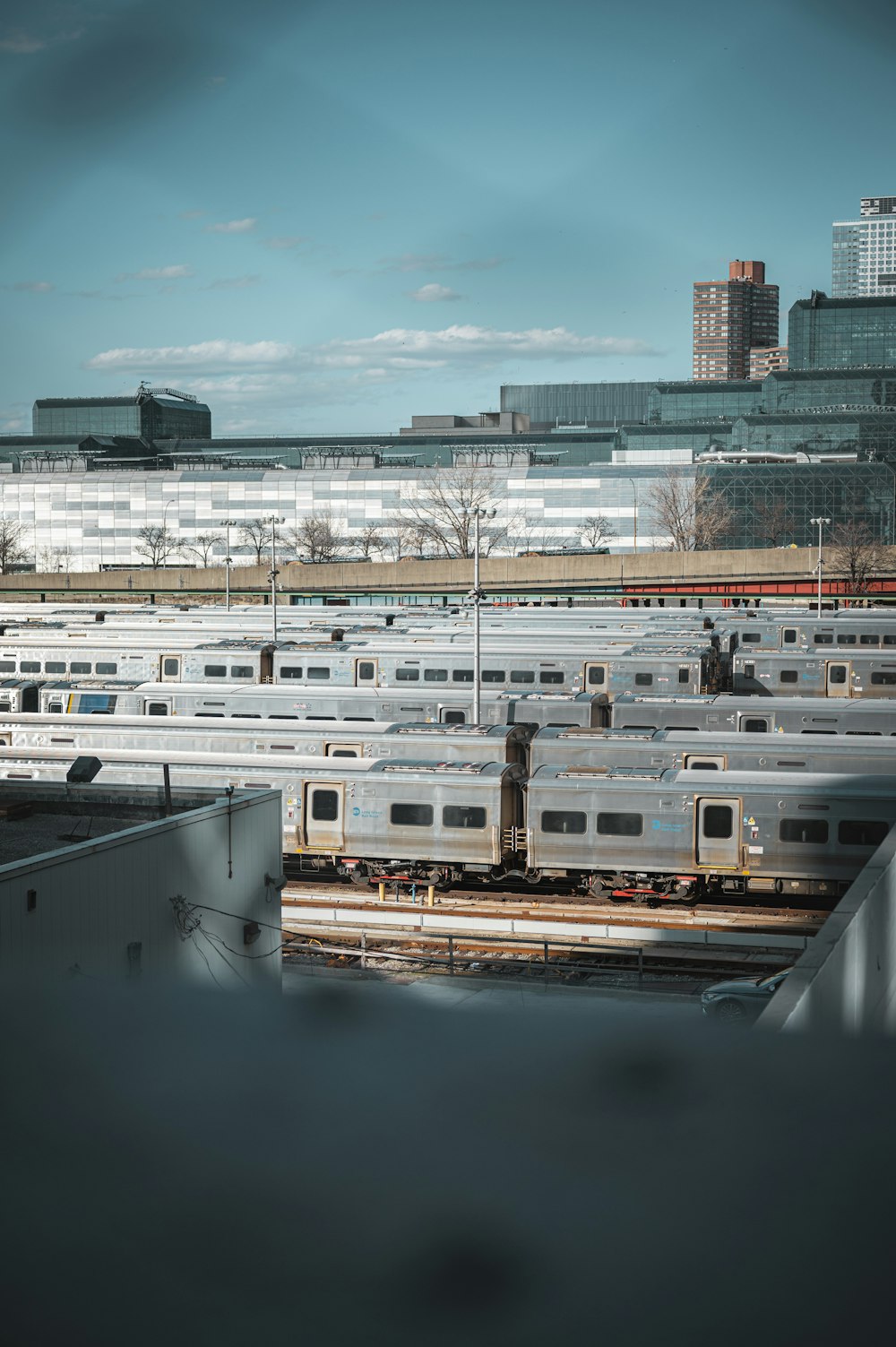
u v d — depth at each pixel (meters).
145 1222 6.45
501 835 36.69
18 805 26.27
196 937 23.11
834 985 11.93
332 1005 9.17
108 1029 8.80
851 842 34.44
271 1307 6.01
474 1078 7.63
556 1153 6.59
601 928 32.78
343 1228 6.24
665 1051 7.93
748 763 39.34
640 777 35.94
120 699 53.97
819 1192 6.26
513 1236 6.17
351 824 37.59
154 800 26.16
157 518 197.12
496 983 29.03
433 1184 6.51
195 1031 8.60
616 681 59.19
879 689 63.66
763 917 35.03
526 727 43.59
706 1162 6.73
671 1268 6.09
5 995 9.79
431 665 60.91
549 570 125.88
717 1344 5.61
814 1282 5.85
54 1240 6.47
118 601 135.00
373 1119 7.11
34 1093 7.57
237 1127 7.03
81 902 20.00
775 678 64.88
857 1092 7.21
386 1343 5.76
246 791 25.91
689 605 124.94
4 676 66.62
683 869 35.44
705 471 181.88
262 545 189.50
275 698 52.78
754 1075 7.45
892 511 178.12
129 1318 5.97
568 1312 5.86
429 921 33.91
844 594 125.12
